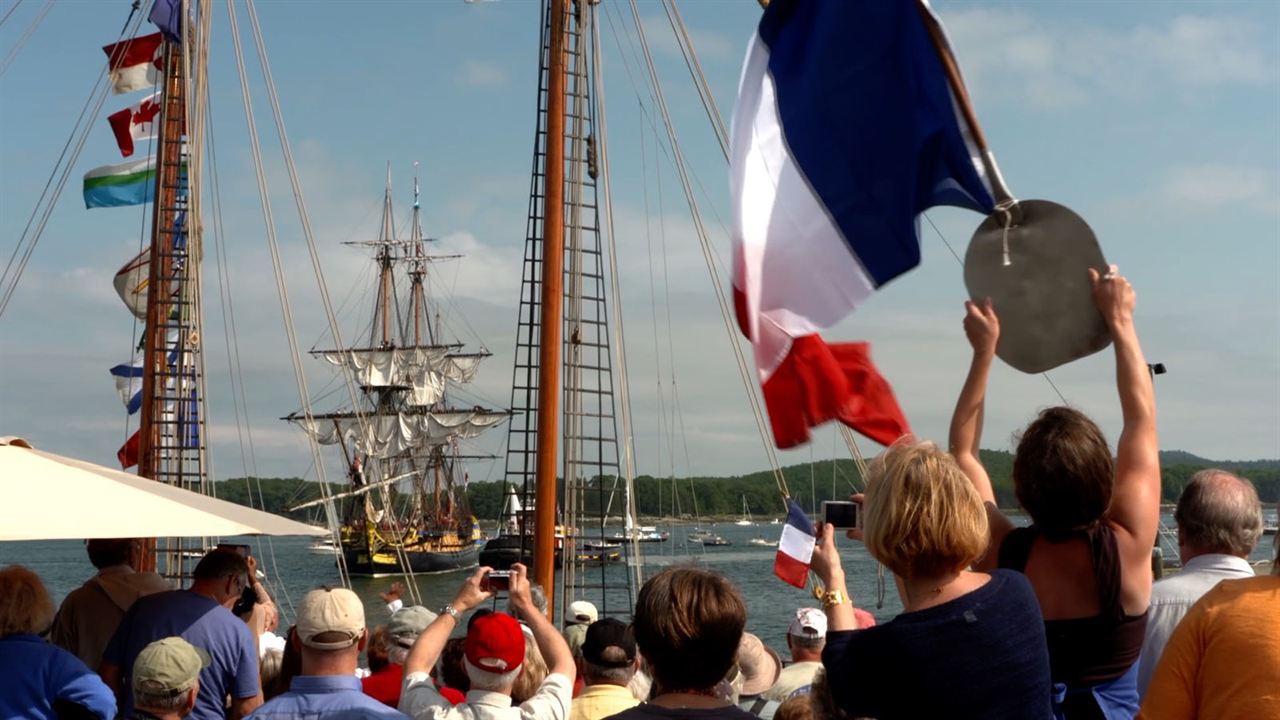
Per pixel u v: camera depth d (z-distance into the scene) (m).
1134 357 3.72
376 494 83.00
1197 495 4.59
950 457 3.38
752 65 5.04
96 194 19.23
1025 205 4.01
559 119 13.88
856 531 3.79
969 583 3.34
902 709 3.23
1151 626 4.53
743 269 4.95
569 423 15.59
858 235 4.85
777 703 6.30
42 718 5.55
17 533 5.81
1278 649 3.07
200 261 16.34
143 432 16.23
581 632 6.93
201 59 16.27
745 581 70.38
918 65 4.64
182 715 5.43
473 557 87.25
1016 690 3.19
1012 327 4.00
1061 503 3.59
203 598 6.63
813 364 4.89
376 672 7.12
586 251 15.95
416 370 82.31
